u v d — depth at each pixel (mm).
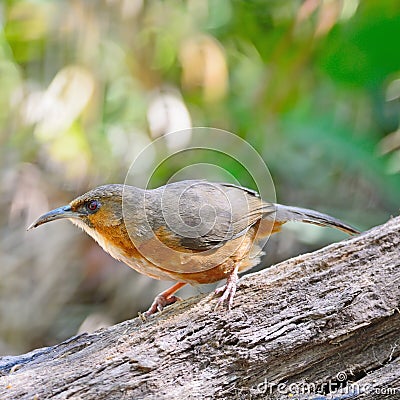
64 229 13609
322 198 13289
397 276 6945
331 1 11984
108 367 6426
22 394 6281
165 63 12984
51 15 12844
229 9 13586
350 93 13453
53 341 13359
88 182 12945
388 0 11844
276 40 13562
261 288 7051
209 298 7172
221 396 6410
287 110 13133
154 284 13086
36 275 13578
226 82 12695
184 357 6535
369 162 12789
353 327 6637
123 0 12648
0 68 13125
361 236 7359
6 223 13688
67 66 12688
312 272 7113
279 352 6531
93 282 13539
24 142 13148
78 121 12430
